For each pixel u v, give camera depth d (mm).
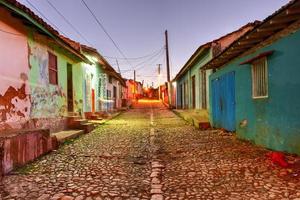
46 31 9281
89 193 4949
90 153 8328
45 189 5145
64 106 12945
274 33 7402
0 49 7477
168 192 4961
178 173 6125
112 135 12148
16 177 5871
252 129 9023
